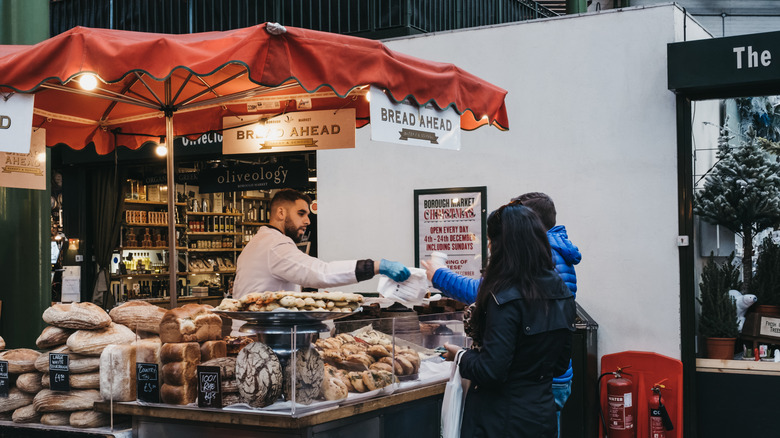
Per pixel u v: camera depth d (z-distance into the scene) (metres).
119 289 9.83
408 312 4.23
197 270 10.70
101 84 4.55
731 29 10.84
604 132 6.29
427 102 3.65
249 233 11.42
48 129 5.07
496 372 2.92
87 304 3.50
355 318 4.18
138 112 5.25
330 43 3.26
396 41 7.13
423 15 7.68
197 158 8.41
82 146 5.27
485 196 6.65
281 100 5.13
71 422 3.41
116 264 9.83
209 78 4.57
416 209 6.87
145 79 4.57
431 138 3.77
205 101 4.55
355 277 3.89
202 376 3.15
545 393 3.09
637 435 5.90
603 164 6.29
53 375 3.43
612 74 6.28
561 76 6.45
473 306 3.30
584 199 6.34
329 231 7.25
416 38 7.03
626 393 5.78
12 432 3.53
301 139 5.13
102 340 3.40
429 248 6.82
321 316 3.11
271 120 5.20
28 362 3.53
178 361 3.20
